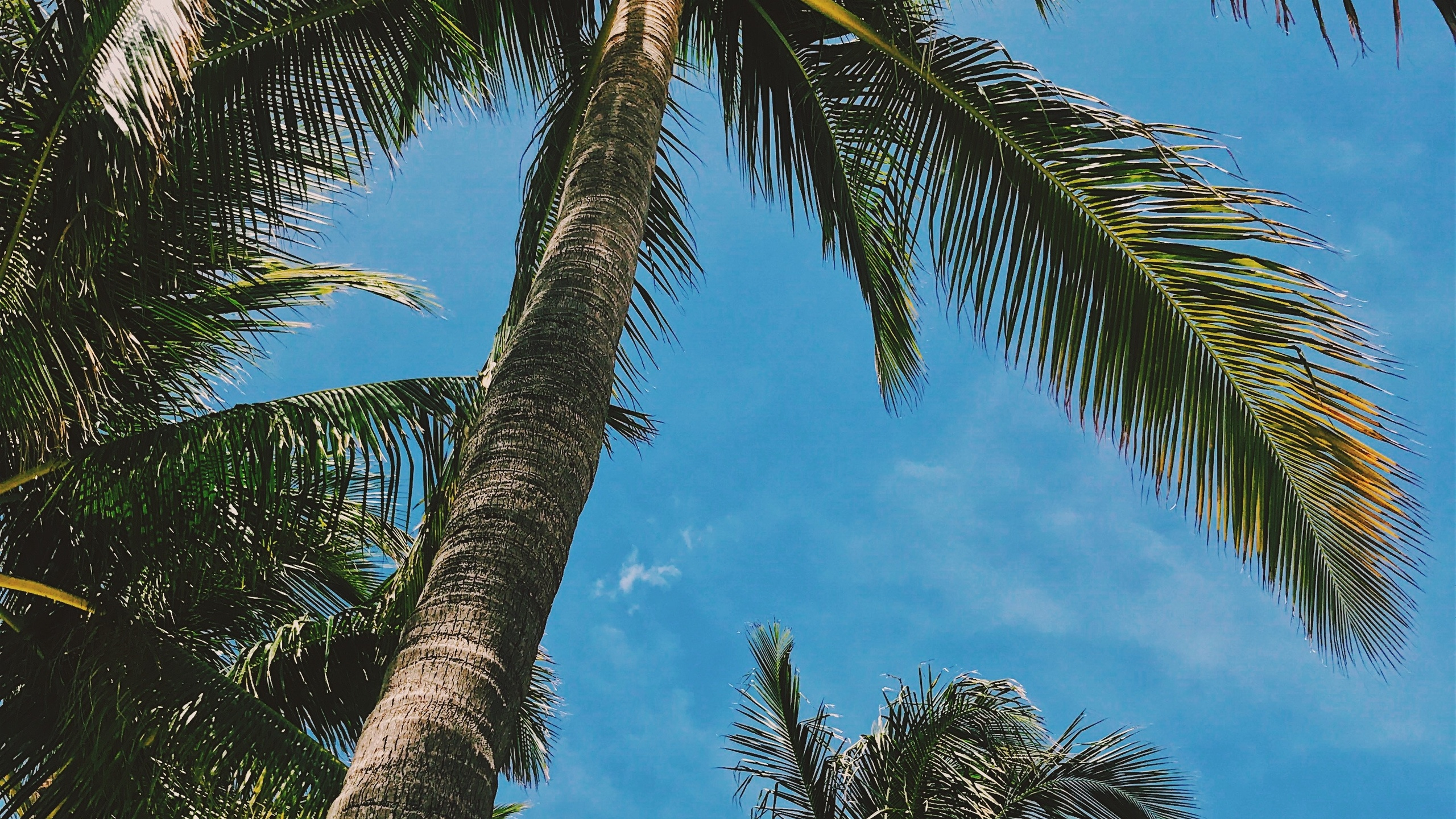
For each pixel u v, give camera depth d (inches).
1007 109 210.4
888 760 334.3
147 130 121.7
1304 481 187.2
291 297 255.8
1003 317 206.7
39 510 218.7
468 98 222.5
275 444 196.7
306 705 268.4
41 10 145.3
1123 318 197.0
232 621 274.5
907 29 223.1
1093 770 335.3
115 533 215.3
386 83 199.2
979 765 333.1
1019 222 209.2
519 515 106.9
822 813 332.2
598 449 125.3
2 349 172.1
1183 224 192.4
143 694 207.5
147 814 203.8
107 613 211.8
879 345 262.1
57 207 148.3
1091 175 201.2
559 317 134.6
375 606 261.6
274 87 184.2
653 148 181.0
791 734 349.1
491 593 98.2
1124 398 194.9
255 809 206.4
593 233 151.3
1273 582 189.6
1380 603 179.5
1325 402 184.2
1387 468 179.6
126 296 212.8
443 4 220.1
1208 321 191.9
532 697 316.8
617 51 195.8
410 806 79.0
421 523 226.2
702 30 256.4
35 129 147.4
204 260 210.8
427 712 85.9
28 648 222.5
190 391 247.1
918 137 224.8
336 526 208.2
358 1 195.0
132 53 116.9
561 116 244.8
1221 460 190.5
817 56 243.1
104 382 222.2
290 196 189.6
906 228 227.5
